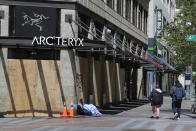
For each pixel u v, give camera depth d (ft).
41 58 194.70
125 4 315.37
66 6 197.06
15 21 192.75
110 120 177.17
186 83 315.58
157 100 192.34
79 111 200.13
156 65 319.06
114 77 281.33
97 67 238.27
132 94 361.92
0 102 188.75
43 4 194.70
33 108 192.85
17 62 191.83
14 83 191.11
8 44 186.29
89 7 218.38
